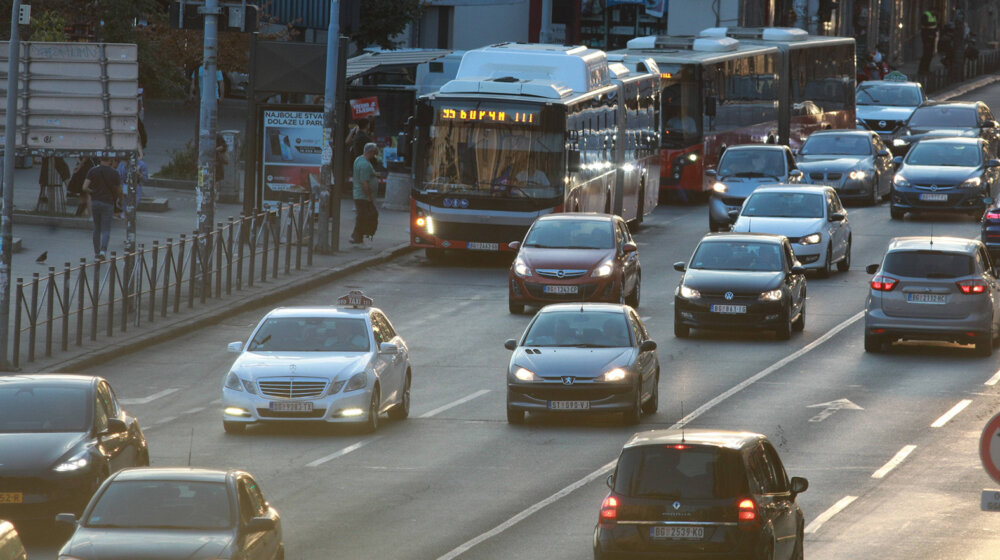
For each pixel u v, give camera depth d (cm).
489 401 8794
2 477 5516
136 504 4638
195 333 10688
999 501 4503
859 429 7925
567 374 7988
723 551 4559
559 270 11388
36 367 9125
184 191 16175
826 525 6047
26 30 11519
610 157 14988
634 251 11712
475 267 13638
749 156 15988
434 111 13425
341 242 14325
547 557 5488
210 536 4491
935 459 7262
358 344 8125
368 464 7156
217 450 7438
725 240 11038
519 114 13288
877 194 17762
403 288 12512
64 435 5775
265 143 13538
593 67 14575
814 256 13000
